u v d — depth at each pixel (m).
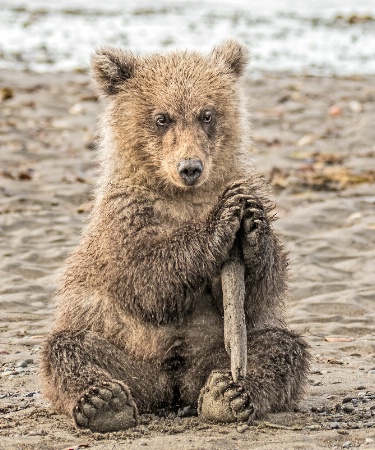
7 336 15.33
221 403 10.96
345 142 29.58
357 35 56.03
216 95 12.62
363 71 43.22
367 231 20.42
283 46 51.00
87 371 11.36
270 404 11.27
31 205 22.59
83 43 51.00
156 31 56.12
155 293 11.39
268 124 31.91
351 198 23.31
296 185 24.42
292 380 11.42
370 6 70.69
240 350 10.83
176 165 11.89
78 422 10.84
